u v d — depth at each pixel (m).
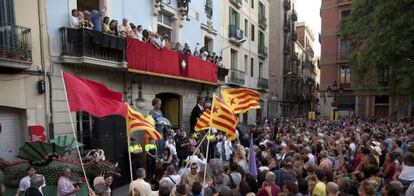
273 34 38.53
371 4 22.73
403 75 18.48
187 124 16.75
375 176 6.34
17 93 8.55
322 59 37.38
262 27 29.16
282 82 39.41
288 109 42.53
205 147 13.02
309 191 6.32
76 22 9.87
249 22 26.08
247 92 8.36
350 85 34.44
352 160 9.49
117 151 10.51
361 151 9.11
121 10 12.22
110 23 10.78
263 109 29.67
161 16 15.05
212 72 17.69
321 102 37.53
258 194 6.01
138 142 11.33
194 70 15.71
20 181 6.88
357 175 6.37
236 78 22.95
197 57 16.12
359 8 23.48
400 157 7.79
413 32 18.22
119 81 12.04
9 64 7.91
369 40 21.53
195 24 17.61
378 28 19.59
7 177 7.40
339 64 36.19
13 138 8.71
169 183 6.57
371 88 22.53
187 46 15.60
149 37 12.52
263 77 29.91
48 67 9.33
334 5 36.59
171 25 15.87
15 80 8.51
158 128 11.02
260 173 6.88
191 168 7.37
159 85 14.40
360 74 22.67
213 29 19.70
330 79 36.88
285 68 40.44
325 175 6.31
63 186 6.59
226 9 21.84
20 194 6.71
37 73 9.02
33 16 8.97
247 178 6.50
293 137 12.05
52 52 9.45
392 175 7.23
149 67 12.38
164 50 13.30
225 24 21.67
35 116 9.00
